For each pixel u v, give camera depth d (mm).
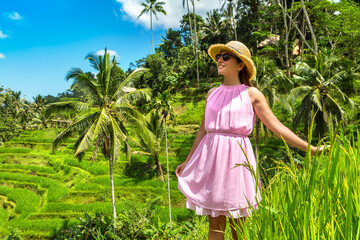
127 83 18891
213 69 51625
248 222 814
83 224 15312
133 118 18297
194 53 59812
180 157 32031
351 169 726
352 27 27078
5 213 25609
